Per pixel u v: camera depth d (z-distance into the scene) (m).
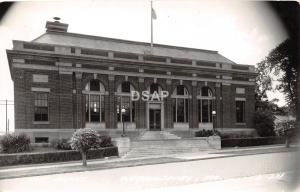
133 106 37.81
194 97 41.06
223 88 43.03
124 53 37.22
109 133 35.88
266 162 20.17
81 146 22.53
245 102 44.44
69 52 34.16
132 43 42.03
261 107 44.28
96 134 23.38
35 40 35.78
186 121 40.69
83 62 34.94
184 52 44.72
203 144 34.34
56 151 26.34
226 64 43.25
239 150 31.89
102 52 36.03
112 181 16.20
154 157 27.52
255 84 44.56
